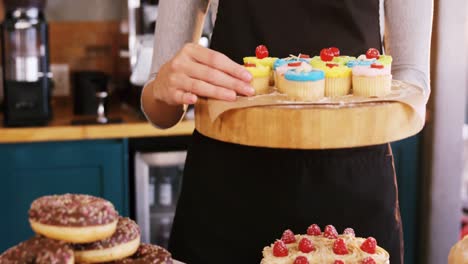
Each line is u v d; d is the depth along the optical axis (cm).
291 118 128
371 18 162
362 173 157
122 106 338
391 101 135
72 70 352
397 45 161
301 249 138
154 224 322
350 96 150
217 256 162
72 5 349
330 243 141
